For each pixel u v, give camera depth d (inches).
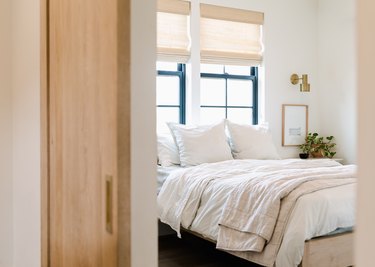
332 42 207.6
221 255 143.8
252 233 103.7
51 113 73.5
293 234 96.7
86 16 53.2
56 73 69.5
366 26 17.2
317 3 215.2
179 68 181.3
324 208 101.0
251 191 109.7
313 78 215.2
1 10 114.9
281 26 203.8
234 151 170.9
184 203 127.2
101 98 48.6
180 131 157.8
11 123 117.2
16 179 113.3
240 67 198.2
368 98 17.1
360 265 17.5
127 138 44.4
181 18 175.9
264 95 198.8
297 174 117.6
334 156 206.5
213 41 184.4
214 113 191.0
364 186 17.3
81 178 56.8
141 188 45.5
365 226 17.3
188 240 163.8
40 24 78.4
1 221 117.0
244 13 191.6
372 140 16.9
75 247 60.5
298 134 209.8
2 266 117.4
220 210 115.9
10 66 116.5
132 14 44.3
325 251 100.6
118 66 43.7
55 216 72.2
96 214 50.9
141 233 45.7
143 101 45.2
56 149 70.6
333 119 208.1
